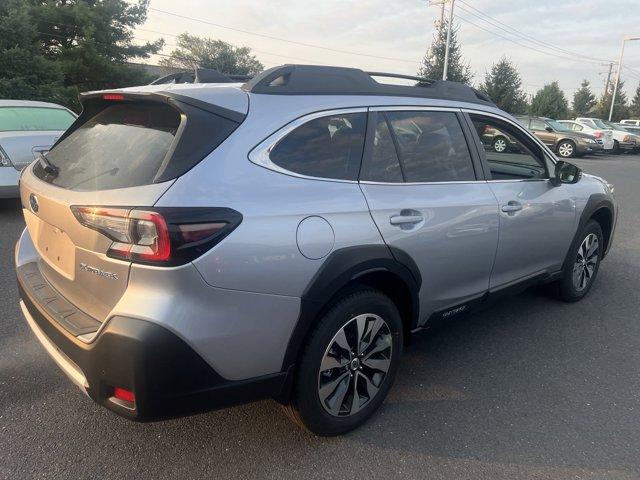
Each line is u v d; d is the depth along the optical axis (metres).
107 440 2.74
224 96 2.50
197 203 2.16
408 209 2.91
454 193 3.24
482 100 3.76
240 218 2.24
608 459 2.70
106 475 2.50
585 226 4.51
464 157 3.45
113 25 27.28
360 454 2.69
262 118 2.49
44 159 2.98
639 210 9.84
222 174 2.28
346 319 2.66
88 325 2.32
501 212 3.52
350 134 2.81
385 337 2.91
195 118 2.34
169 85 2.92
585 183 4.55
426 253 3.01
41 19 24.59
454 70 32.94
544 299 4.88
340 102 2.81
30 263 3.09
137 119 2.65
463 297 3.44
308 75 2.81
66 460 2.58
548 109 45.94
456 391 3.30
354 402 2.82
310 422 2.65
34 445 2.68
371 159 2.87
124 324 2.09
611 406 3.17
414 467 2.61
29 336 3.82
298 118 2.61
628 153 27.73
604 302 4.84
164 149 2.31
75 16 25.27
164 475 2.51
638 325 4.34
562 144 22.48
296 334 2.46
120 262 2.16
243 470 2.55
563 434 2.89
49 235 2.73
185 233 2.09
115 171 2.40
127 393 2.14
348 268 2.57
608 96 60.72
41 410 2.97
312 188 2.54
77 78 25.55
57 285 2.68
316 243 2.46
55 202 2.51
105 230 2.20
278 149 2.50
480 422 2.98
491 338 4.05
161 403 2.15
